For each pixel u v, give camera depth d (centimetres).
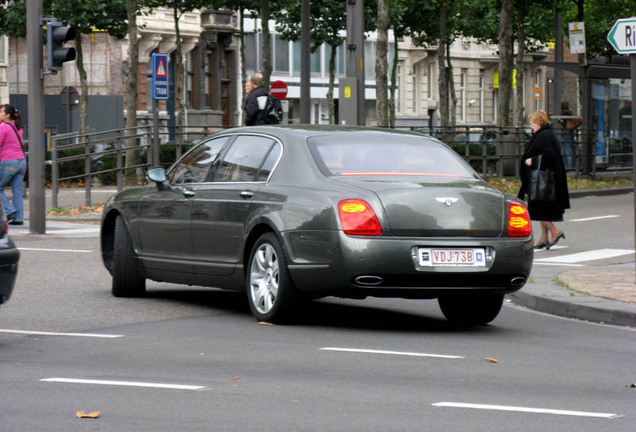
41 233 5266
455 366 2153
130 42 9131
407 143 2802
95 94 14375
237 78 16575
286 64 17562
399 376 2028
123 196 3222
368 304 3212
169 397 1816
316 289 2558
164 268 3045
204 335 2489
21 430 1590
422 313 3048
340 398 1820
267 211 2662
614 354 2380
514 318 2989
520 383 1994
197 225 2902
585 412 1747
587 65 9612
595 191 8475
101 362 2141
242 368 2083
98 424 1627
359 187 2562
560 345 2497
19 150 5719
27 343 2378
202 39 15662
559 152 4781
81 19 10844
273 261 2656
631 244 5066
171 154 7431
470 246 2547
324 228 2527
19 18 10850
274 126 2867
